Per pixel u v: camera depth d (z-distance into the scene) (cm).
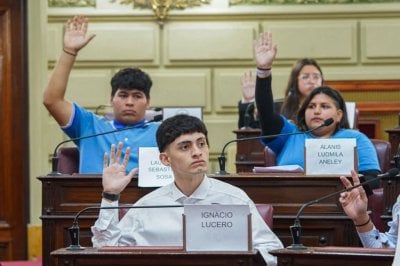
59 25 1213
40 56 998
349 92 1216
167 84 1223
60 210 650
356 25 1216
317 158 629
